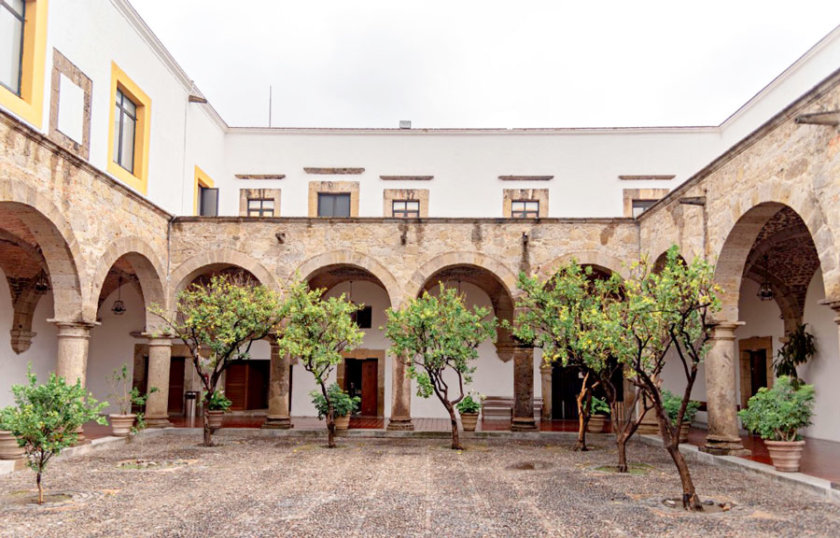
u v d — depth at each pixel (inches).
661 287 323.9
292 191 806.5
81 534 272.4
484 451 527.2
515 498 345.7
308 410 780.0
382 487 373.4
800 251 554.3
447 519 300.2
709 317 480.1
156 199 644.7
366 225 640.4
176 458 477.7
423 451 525.3
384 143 810.2
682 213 537.3
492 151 805.2
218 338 544.7
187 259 644.1
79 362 492.1
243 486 373.1
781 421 400.5
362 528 283.9
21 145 415.8
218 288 566.9
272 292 571.2
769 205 419.5
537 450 535.8
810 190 363.6
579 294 465.7
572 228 636.1
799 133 374.3
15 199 408.8
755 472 417.7
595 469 438.3
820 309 579.2
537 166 801.6
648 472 428.1
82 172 489.4
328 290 789.2
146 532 275.1
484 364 772.0
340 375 778.2
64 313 485.4
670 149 798.5
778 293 611.8
